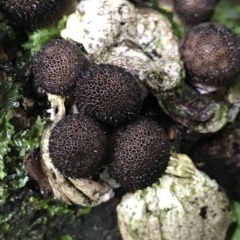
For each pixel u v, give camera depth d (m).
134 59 0.22
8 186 0.23
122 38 0.23
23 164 0.23
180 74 0.23
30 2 0.21
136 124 0.20
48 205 0.24
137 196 0.22
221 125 0.23
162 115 0.23
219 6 0.25
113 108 0.19
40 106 0.23
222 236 0.24
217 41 0.22
